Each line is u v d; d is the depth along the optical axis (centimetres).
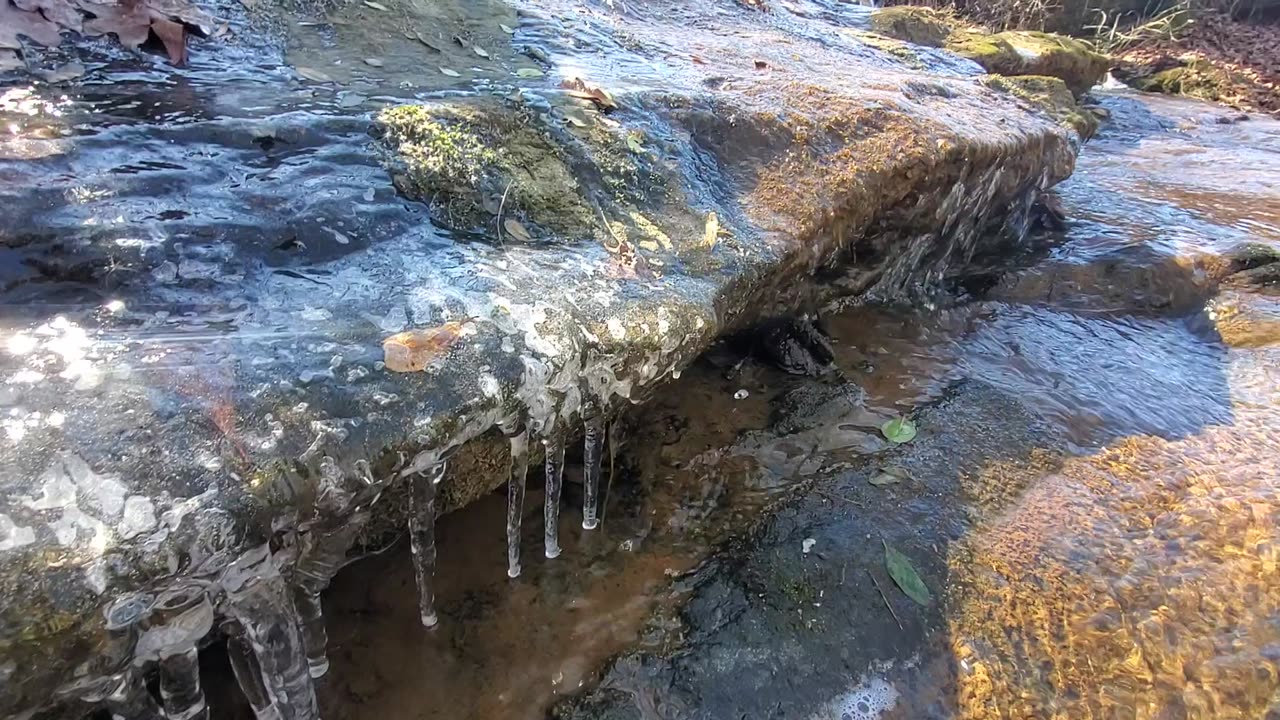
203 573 133
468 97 252
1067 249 411
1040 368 321
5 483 124
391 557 205
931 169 310
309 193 198
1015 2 1095
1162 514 245
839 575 213
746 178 283
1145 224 448
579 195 237
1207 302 379
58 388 140
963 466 256
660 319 203
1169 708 193
